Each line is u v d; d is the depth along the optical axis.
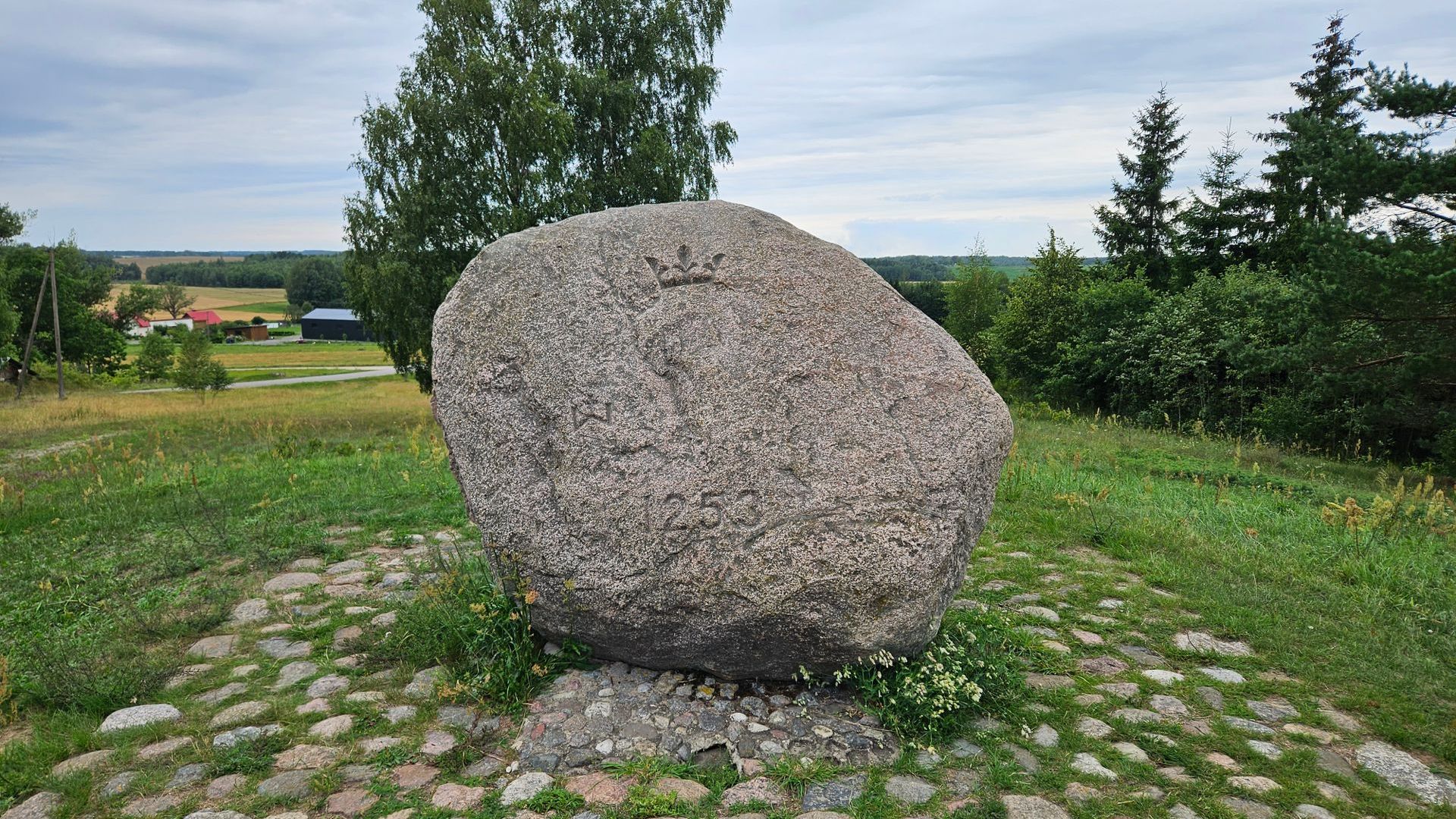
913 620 3.78
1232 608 5.18
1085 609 5.29
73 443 16.78
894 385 3.99
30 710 4.09
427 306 21.36
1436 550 6.52
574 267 4.38
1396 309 11.66
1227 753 3.59
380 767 3.47
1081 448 13.10
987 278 41.97
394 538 6.78
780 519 3.83
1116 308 23.31
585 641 4.27
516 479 4.26
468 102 20.66
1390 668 4.42
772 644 3.91
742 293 4.19
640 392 4.13
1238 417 18.11
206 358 34.75
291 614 5.21
